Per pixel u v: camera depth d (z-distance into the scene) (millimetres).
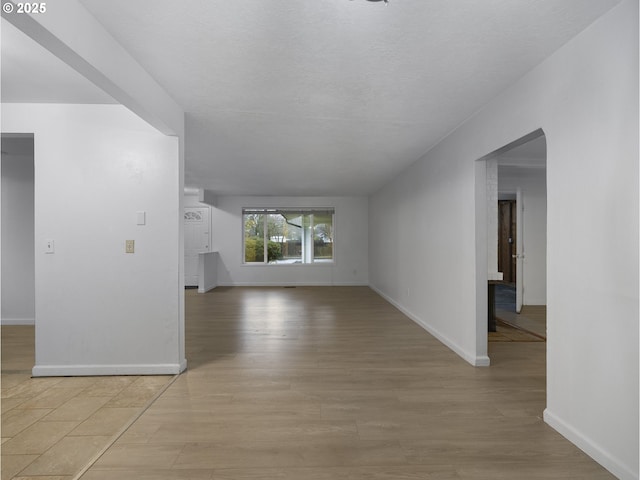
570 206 2336
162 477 2016
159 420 2660
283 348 4473
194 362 3961
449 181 4391
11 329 5402
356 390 3207
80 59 1992
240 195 10273
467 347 3982
